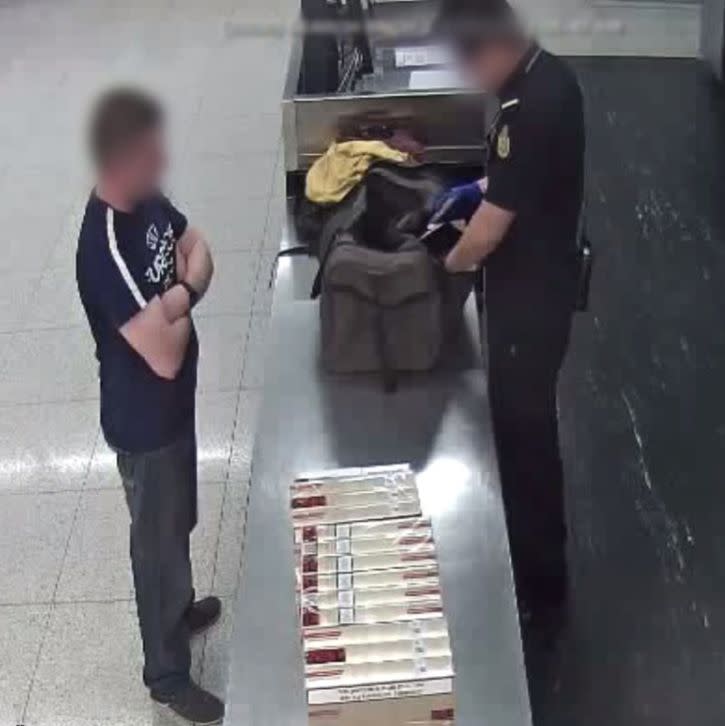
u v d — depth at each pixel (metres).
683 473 3.37
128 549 3.16
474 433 2.42
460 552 2.12
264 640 1.97
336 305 2.51
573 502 3.29
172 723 2.67
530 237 2.38
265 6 3.26
